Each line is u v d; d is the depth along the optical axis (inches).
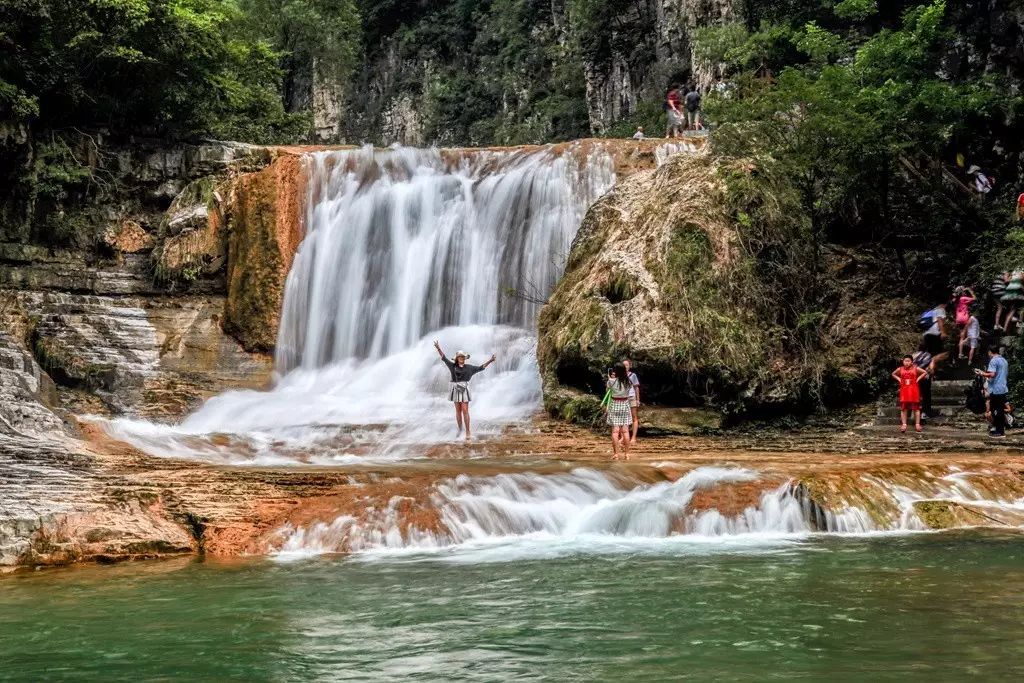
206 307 989.8
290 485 457.4
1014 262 794.2
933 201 896.9
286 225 988.6
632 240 793.6
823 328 799.1
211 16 1083.9
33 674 242.7
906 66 921.5
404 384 861.2
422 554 406.9
